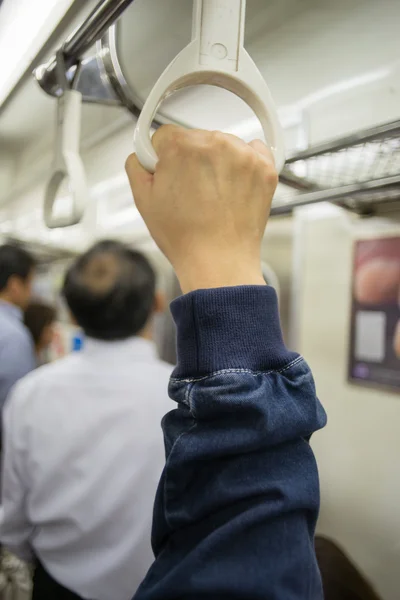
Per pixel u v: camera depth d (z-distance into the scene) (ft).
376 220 3.65
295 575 0.80
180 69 0.94
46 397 2.66
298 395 0.89
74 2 2.21
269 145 1.01
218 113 2.30
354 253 4.00
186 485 0.89
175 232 0.94
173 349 6.69
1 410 4.58
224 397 0.83
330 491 4.22
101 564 2.48
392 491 3.72
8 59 2.98
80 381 2.67
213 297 0.88
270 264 4.85
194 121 2.41
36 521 2.61
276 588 0.77
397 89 2.47
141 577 2.51
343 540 4.09
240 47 0.97
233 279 0.92
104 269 2.76
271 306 0.93
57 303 8.65
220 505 0.83
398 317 3.65
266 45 2.35
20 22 2.52
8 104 3.72
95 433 2.55
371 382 3.86
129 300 2.72
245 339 0.89
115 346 2.75
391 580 3.70
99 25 1.35
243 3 0.97
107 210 5.74
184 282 0.94
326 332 4.27
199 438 0.85
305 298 4.48
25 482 2.72
